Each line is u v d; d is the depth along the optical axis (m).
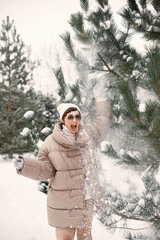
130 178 2.64
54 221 2.05
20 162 1.97
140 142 2.19
